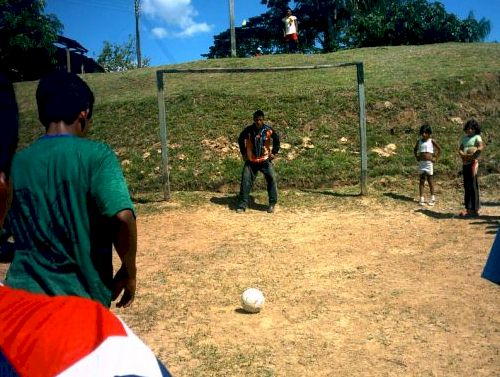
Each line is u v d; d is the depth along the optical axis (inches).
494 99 610.5
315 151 523.5
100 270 85.9
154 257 321.4
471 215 398.6
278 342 197.5
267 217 413.1
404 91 604.7
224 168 499.8
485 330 202.1
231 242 349.7
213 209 434.9
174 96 639.1
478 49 807.1
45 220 83.1
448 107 587.2
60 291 82.8
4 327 29.3
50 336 29.0
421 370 172.9
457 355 182.7
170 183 486.6
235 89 647.8
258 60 820.6
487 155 526.0
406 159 514.0
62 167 83.2
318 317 220.7
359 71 445.7
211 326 214.4
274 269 291.0
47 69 1143.0
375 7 1327.5
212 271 290.0
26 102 770.2
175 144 539.2
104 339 29.9
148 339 203.0
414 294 244.2
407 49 864.9
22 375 27.6
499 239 92.9
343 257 309.9
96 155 84.0
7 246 92.0
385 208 429.4
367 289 253.4
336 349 190.2
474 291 244.8
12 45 1033.5
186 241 355.3
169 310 233.6
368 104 585.6
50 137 87.3
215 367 177.9
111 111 637.3
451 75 640.4
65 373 27.9
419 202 441.4
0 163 33.2
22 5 1061.8
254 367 177.3
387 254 313.0
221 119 573.6
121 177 85.0
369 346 191.9
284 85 653.9
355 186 484.7
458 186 480.7
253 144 421.7
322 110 579.5
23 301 31.4
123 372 28.8
